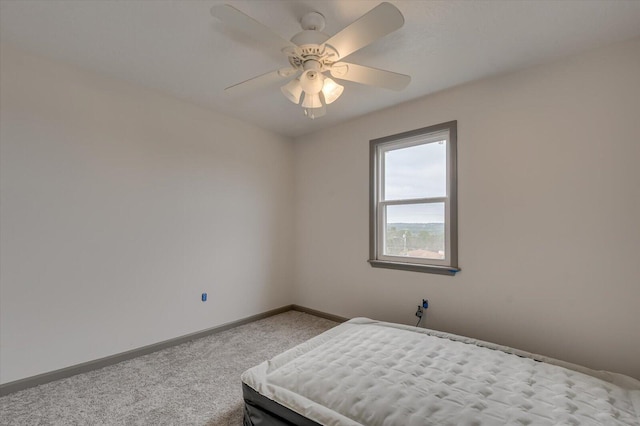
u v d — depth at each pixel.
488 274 2.39
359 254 3.25
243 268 3.34
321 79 1.79
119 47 2.00
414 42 1.93
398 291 2.93
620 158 1.89
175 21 1.74
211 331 2.98
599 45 1.96
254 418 1.49
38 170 2.05
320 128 3.63
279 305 3.74
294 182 3.98
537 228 2.18
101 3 1.59
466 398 1.29
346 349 1.81
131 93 2.51
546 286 2.14
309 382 1.46
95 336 2.27
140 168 2.55
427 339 1.96
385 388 1.38
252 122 3.43
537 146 2.19
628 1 1.55
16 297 1.95
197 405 1.79
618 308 1.88
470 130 2.49
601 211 1.95
